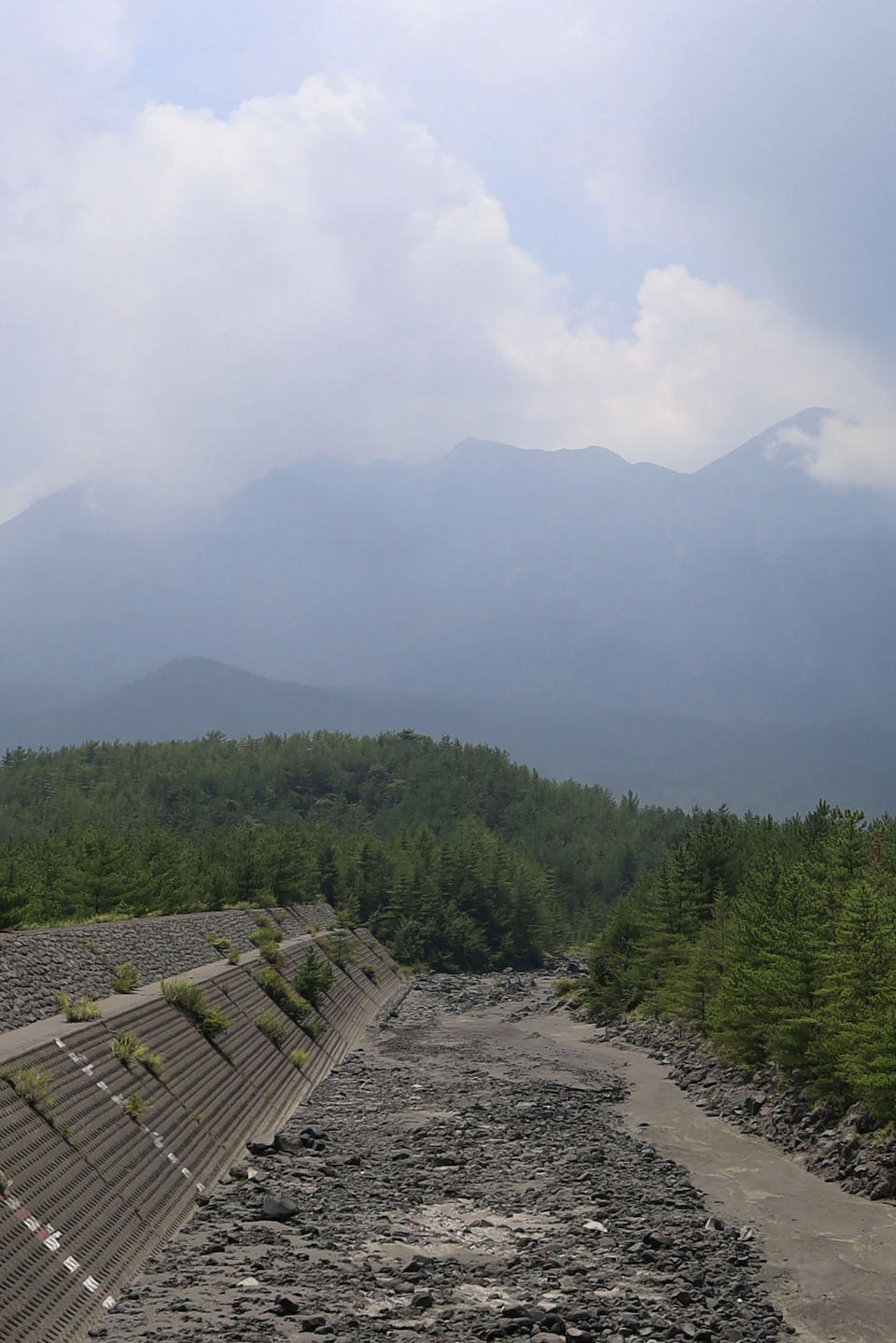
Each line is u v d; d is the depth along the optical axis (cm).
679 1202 3919
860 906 5441
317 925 13238
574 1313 2603
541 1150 4756
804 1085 5772
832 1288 3042
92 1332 2438
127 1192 3356
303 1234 3291
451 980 14912
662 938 9819
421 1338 2375
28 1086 3328
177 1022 5194
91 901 9188
